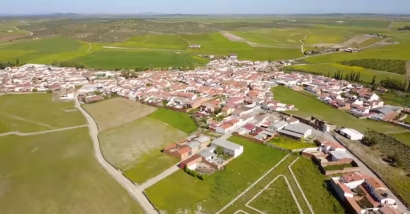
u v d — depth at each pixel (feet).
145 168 311.68
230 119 427.74
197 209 252.21
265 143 366.02
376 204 249.14
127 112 469.98
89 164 318.86
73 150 348.59
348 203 252.83
